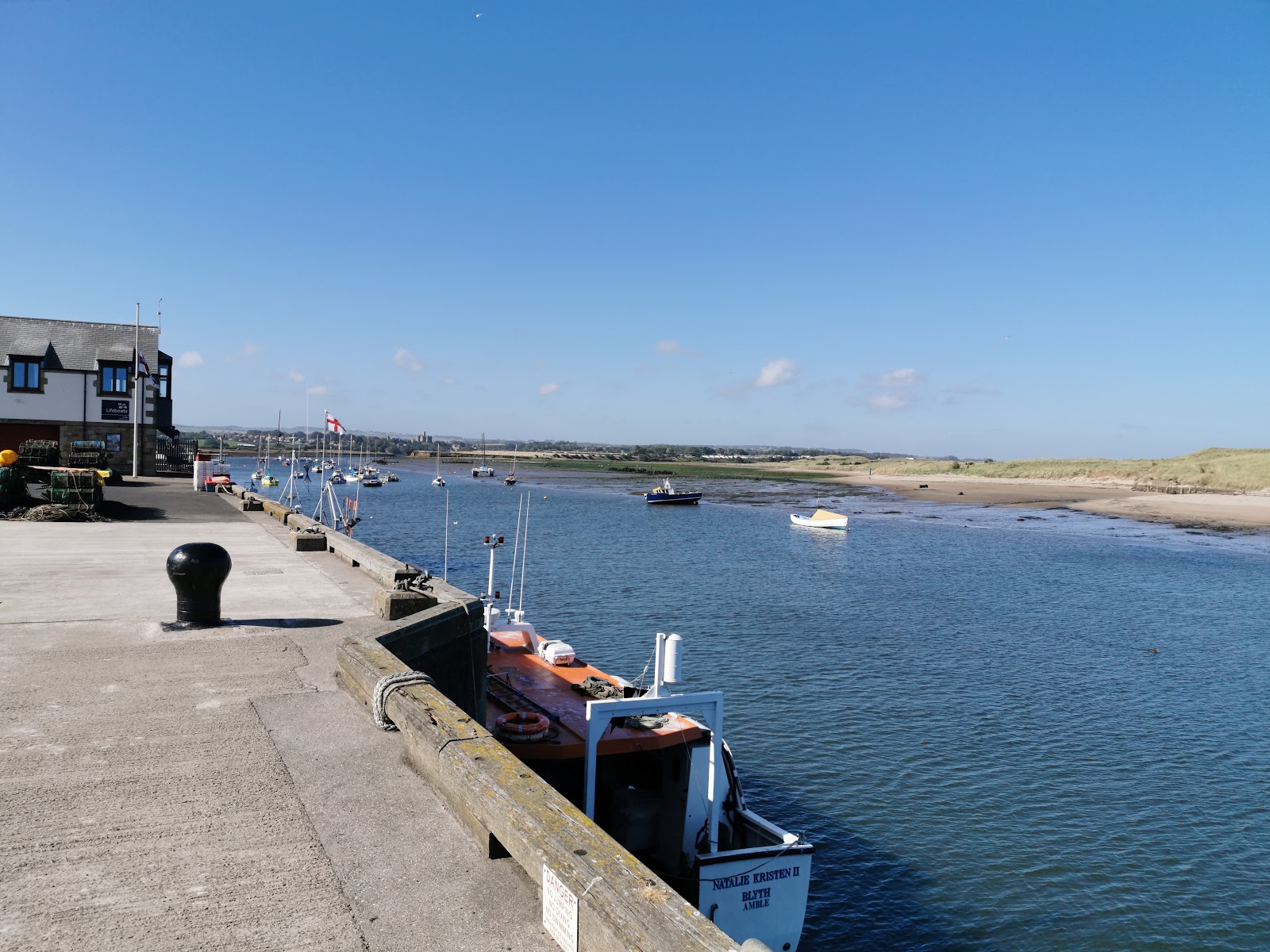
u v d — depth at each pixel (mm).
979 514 106438
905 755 21391
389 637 8703
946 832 17656
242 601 12141
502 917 4375
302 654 9281
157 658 8992
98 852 4879
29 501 23578
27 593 12266
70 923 4164
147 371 41469
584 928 3920
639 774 12852
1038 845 17219
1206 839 17562
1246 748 22453
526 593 42000
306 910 4363
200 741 6664
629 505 112875
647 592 43219
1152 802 19141
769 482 184875
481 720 11320
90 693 7773
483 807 5047
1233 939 14484
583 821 4578
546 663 14688
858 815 18281
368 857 4949
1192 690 27578
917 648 32344
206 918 4250
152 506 26516
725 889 11453
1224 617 40594
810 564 57062
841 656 30719
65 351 41656
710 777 11703
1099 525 92125
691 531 79375
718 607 39719
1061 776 20406
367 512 87000
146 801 5570
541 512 97688
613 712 10820
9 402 39938
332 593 13016
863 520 95875
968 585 49156
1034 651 32594
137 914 4262
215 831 5188
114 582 13414
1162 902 15430
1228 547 71812
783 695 25812
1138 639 35156
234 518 23969
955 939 14414
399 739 6848
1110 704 25938
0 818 5250
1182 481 156250
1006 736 22875
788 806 18578
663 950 3410
